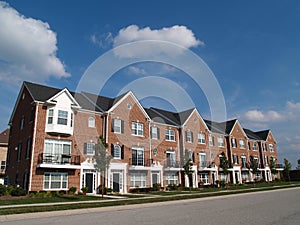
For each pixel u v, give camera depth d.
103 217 10.29
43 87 24.89
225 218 9.06
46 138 21.81
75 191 21.83
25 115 24.27
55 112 22.39
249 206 12.82
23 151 23.02
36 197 18.66
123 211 12.33
